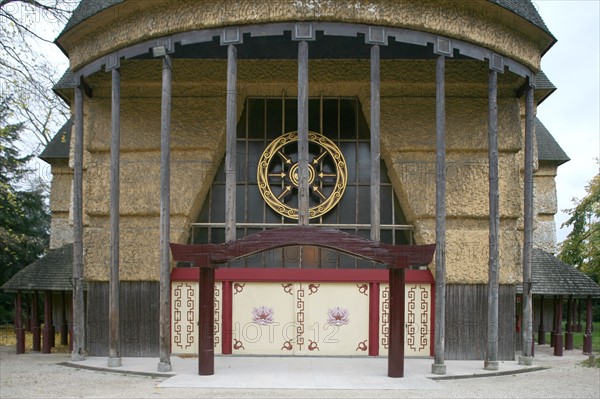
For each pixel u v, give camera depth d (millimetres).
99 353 16625
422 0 14250
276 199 17375
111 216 15070
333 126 17812
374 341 16422
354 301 16609
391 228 17406
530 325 15883
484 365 14891
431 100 17094
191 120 17094
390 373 13148
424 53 16422
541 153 26156
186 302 16719
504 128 17031
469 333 16359
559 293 18516
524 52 16062
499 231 16891
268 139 17734
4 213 29234
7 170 29172
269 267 17188
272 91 17703
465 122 17000
